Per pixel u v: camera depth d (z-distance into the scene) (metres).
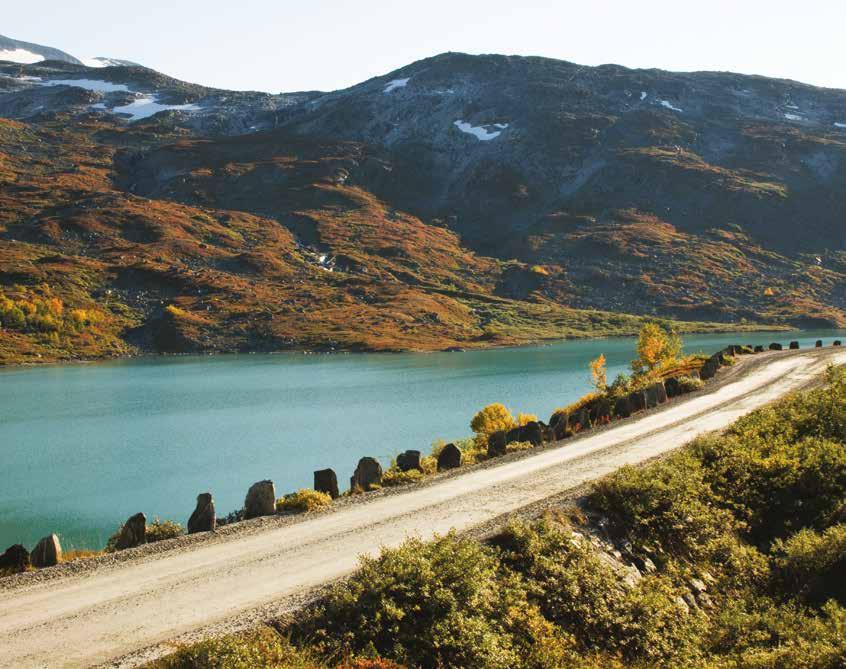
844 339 188.00
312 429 79.62
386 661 11.95
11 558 17.02
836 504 21.97
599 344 197.75
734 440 27.02
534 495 21.83
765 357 61.56
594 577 16.02
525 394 100.38
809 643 14.76
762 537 21.70
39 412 100.50
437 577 14.08
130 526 19.38
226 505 51.06
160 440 77.38
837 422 29.12
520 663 12.88
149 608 13.71
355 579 14.23
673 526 19.61
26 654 11.74
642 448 28.84
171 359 185.25
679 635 15.60
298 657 11.46
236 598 14.08
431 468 28.00
